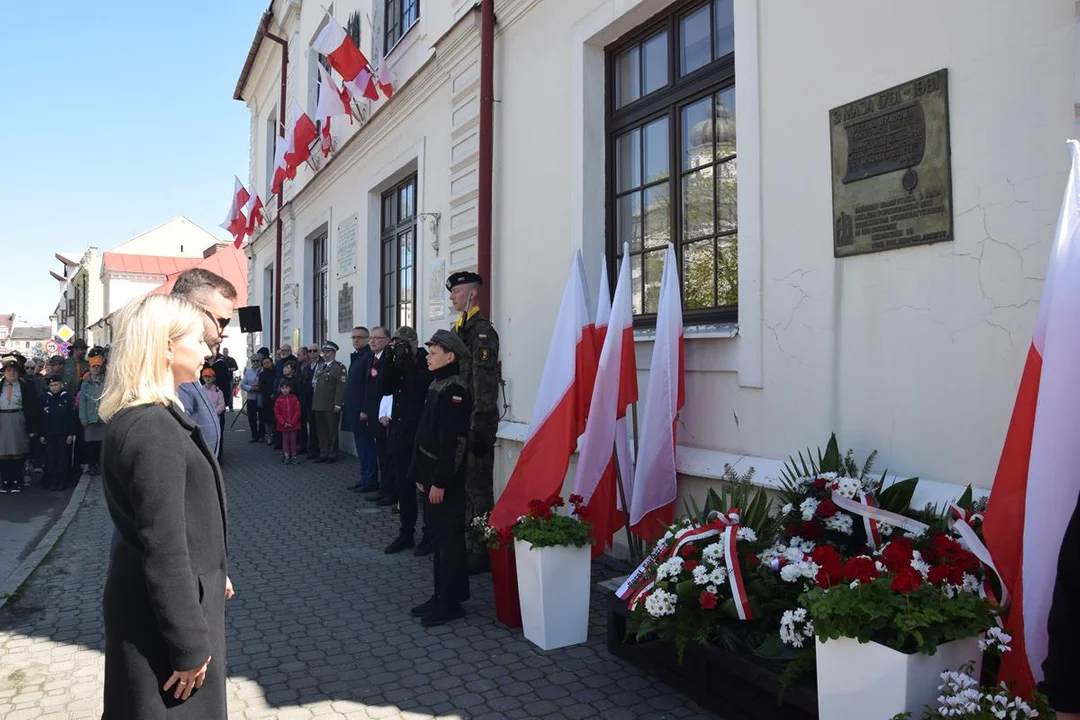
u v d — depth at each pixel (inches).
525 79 259.1
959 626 96.3
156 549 77.7
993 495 106.4
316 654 159.2
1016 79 119.1
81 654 165.3
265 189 765.3
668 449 176.7
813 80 153.6
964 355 126.2
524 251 259.0
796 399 157.2
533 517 162.1
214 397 416.5
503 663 152.3
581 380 184.2
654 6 205.8
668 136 207.6
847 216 145.4
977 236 124.2
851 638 99.3
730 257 186.5
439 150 328.8
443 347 179.5
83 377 427.5
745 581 125.2
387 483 316.5
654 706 133.0
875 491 131.5
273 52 700.0
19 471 406.6
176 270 1681.8
